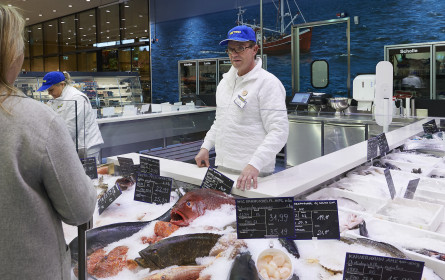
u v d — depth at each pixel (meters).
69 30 12.28
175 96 10.53
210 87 8.77
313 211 1.21
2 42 0.87
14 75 0.93
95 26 11.26
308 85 7.55
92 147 2.41
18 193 0.84
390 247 1.20
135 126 5.01
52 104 2.03
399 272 0.98
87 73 6.75
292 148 3.89
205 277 1.10
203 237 1.25
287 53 7.82
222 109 2.20
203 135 3.79
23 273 0.86
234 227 1.36
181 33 10.03
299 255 1.17
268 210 1.20
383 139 2.33
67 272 0.99
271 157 1.86
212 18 9.23
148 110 5.81
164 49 10.56
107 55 11.13
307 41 7.41
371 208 1.66
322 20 7.25
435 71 5.46
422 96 5.63
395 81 5.88
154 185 1.72
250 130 2.07
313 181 1.76
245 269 1.10
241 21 8.62
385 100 3.85
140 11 9.90
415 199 1.77
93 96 6.54
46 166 0.86
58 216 0.96
